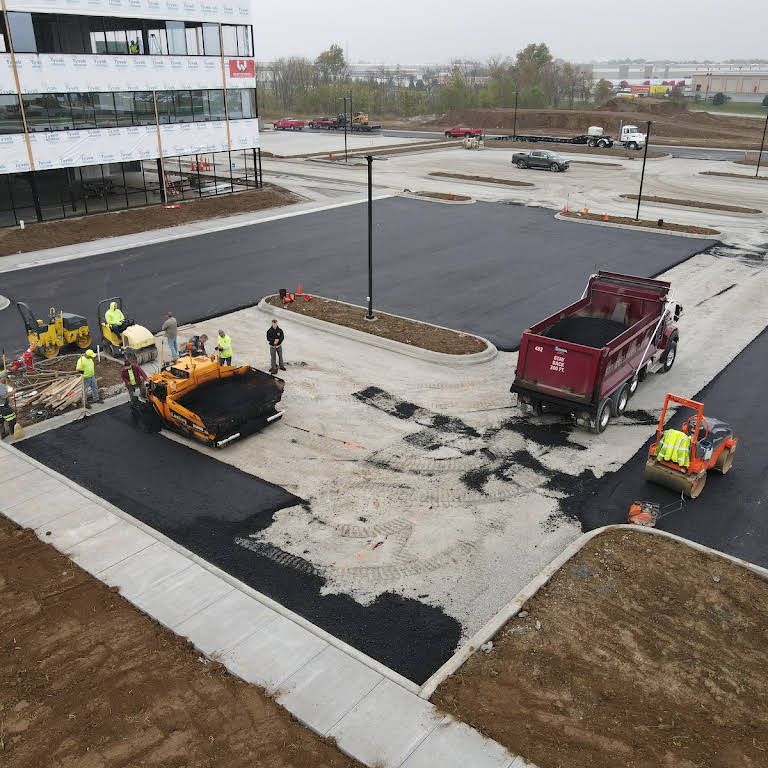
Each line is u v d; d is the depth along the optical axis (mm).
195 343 17922
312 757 7672
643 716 8188
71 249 30578
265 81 157125
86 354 16156
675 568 10766
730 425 15648
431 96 138625
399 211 39344
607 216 37062
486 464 13969
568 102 140125
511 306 23484
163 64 35844
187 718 8172
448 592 10445
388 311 22938
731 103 157625
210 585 10500
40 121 31766
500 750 7734
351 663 9039
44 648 9250
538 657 9062
